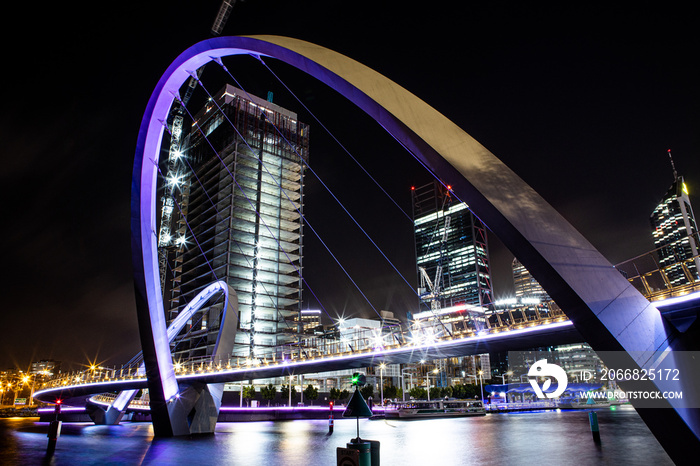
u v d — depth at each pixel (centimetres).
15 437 4384
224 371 4872
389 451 3003
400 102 1484
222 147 15475
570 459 2491
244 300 13688
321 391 12431
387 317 17800
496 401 15338
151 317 4019
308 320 18512
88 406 7531
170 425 4300
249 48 2736
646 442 3353
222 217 14612
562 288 1091
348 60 1847
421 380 16362
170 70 3666
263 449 3278
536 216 1168
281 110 17312
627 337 1070
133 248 3916
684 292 2209
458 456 2703
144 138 3934
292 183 15762
